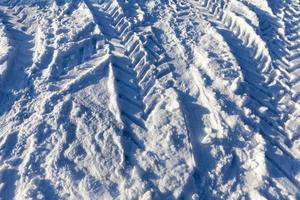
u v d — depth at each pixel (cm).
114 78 779
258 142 690
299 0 1017
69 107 731
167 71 806
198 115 733
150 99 752
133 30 894
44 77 790
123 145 670
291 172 659
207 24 916
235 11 952
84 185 620
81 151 664
